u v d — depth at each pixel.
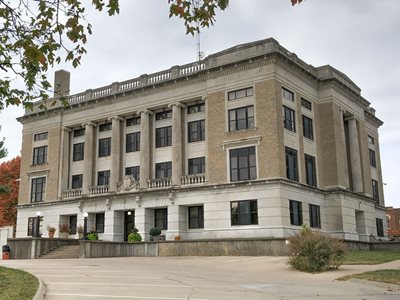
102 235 43.94
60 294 13.10
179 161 41.38
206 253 33.62
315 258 21.28
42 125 51.69
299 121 39.69
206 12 9.51
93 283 15.70
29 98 10.58
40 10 9.63
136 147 45.69
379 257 26.25
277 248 31.23
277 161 35.59
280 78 37.88
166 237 39.88
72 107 49.03
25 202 51.16
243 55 38.69
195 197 39.00
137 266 24.20
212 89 40.03
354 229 41.69
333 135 42.19
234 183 36.94
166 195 40.50
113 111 46.66
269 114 36.62
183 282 16.38
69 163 50.06
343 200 40.88
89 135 48.03
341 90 44.62
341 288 15.67
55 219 47.97
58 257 35.78
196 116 42.31
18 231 50.59
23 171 52.12
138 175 44.88
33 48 9.41
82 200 45.69
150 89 44.19
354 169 45.91
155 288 14.48
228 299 12.43
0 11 9.49
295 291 14.66
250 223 35.88
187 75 41.66
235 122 38.44
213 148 38.97
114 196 43.56
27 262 27.86
